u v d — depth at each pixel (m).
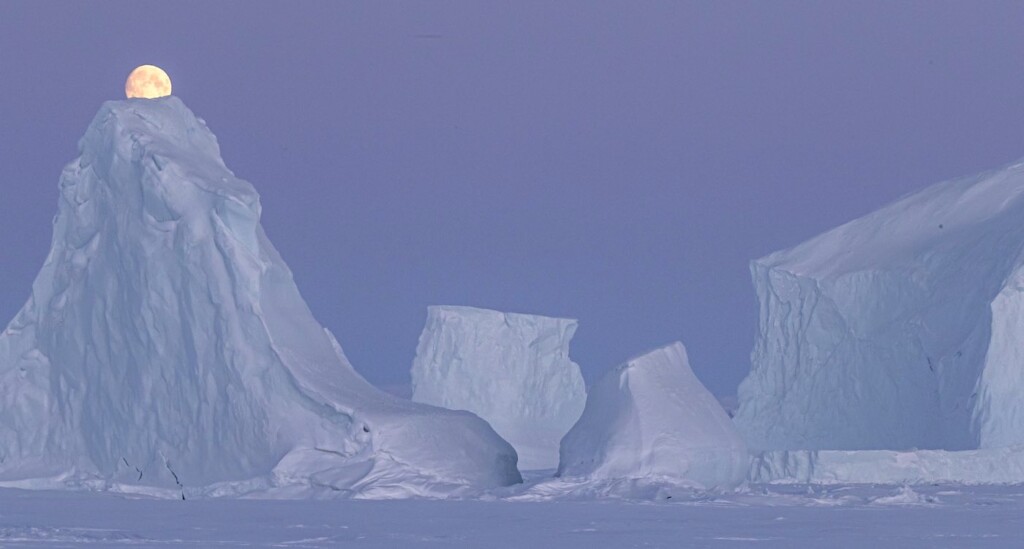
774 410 87.00
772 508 46.28
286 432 54.53
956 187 91.75
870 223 91.62
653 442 52.31
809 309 86.31
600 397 55.03
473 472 54.72
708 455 52.81
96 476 57.41
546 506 46.09
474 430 56.72
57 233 60.88
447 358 96.50
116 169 58.38
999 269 76.62
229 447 55.62
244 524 38.12
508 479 56.94
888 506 47.97
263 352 55.47
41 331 60.34
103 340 58.59
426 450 54.09
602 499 49.41
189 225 56.44
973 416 73.69
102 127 59.28
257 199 56.72
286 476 53.16
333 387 55.72
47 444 59.38
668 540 33.72
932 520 41.00
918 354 80.00
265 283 57.19
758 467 67.31
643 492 49.88
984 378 73.38
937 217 88.69
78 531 34.59
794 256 89.81
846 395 83.75
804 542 33.50
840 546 32.50
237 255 55.97
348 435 53.91
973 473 65.75
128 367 57.91
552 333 97.88
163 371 57.06
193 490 53.62
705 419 53.91
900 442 80.00
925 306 80.56
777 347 88.25
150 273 57.06
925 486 61.66
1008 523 39.78
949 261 81.88
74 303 59.38
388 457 53.34
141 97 63.94
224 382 55.81
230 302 55.94
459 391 96.12
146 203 57.28
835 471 65.31
